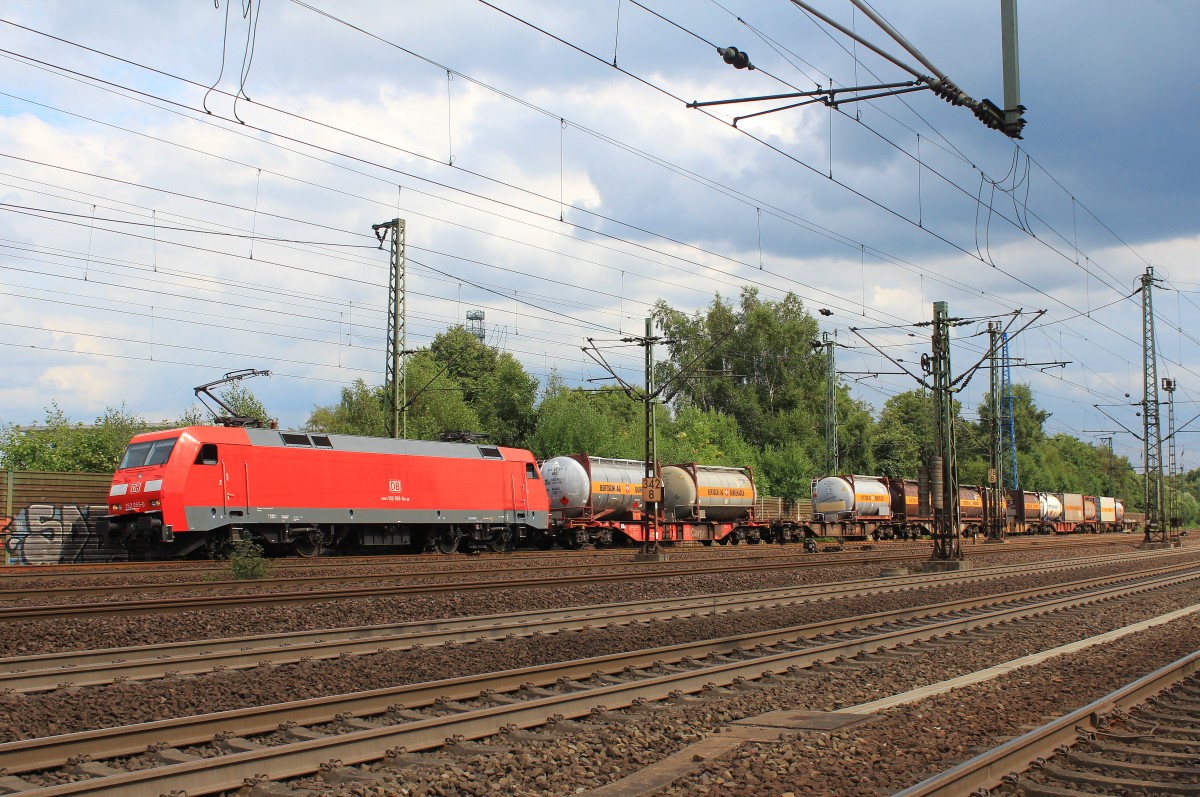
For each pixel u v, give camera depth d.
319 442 32.53
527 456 40.12
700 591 22.98
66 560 31.84
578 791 7.64
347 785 7.55
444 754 8.52
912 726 9.48
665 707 10.50
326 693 10.90
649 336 35.69
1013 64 14.61
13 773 7.51
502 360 73.62
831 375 60.19
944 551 31.44
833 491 56.09
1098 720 9.40
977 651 14.77
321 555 33.44
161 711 9.73
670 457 61.91
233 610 16.70
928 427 105.75
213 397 31.97
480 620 16.31
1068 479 121.62
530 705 9.68
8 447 44.19
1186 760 8.30
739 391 81.50
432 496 35.81
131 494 29.03
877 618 17.45
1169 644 15.27
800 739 8.91
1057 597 22.81
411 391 59.62
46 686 10.60
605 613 17.44
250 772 7.55
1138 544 59.22
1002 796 7.45
